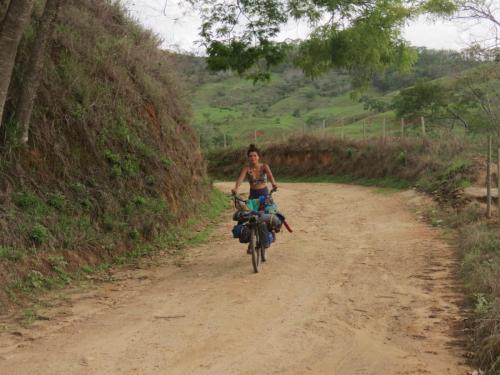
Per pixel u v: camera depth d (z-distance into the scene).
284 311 7.06
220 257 10.67
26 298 7.61
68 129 11.36
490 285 7.22
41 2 12.34
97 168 11.61
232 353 5.62
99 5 15.20
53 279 8.45
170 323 6.63
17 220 8.85
